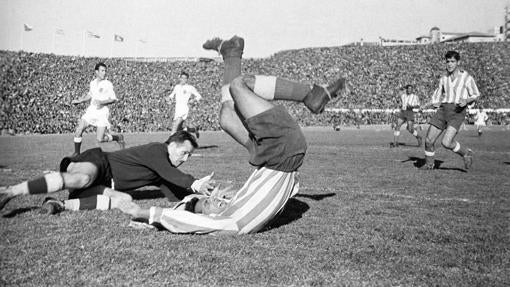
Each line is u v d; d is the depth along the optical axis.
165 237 4.04
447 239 4.21
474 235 4.34
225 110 4.87
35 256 3.44
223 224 4.12
